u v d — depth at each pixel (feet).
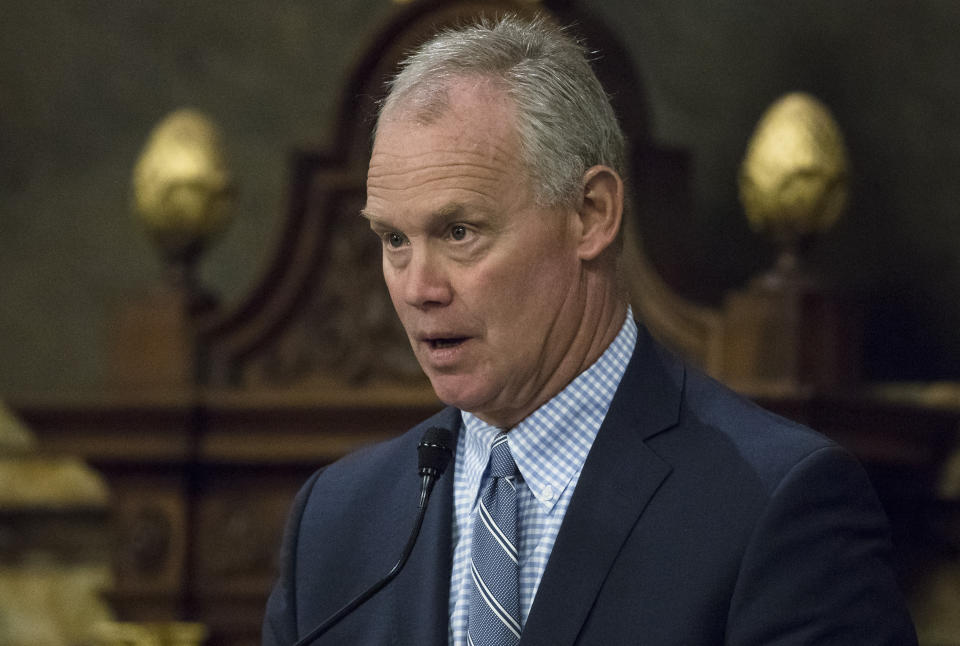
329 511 28.81
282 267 59.26
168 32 73.00
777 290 52.80
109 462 59.93
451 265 24.99
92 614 71.26
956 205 61.72
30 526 72.28
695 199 64.23
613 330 26.94
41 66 74.13
